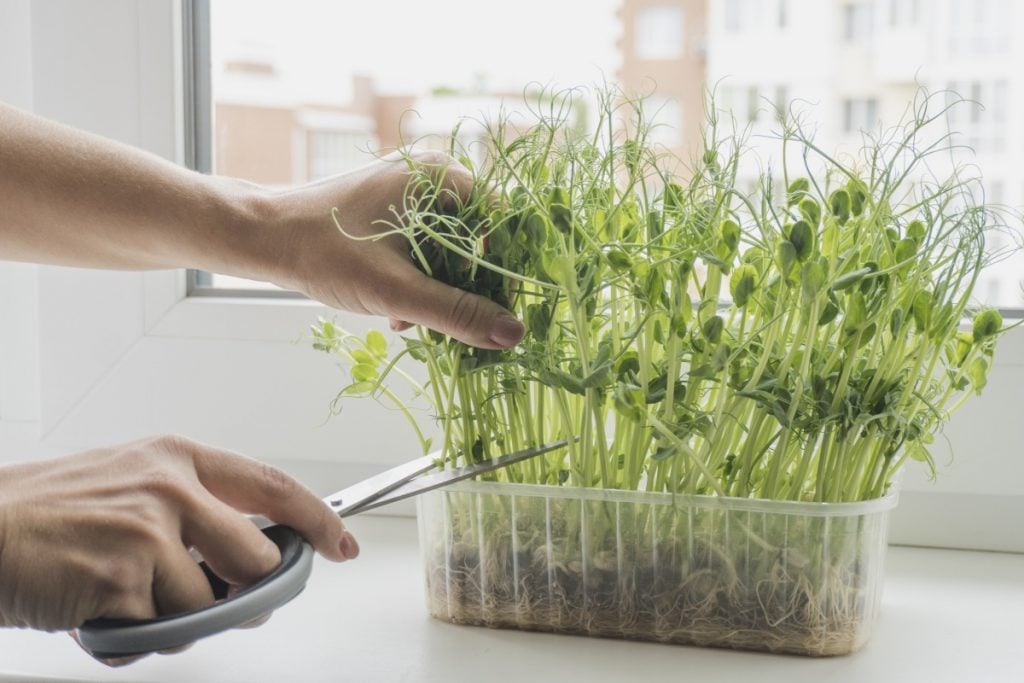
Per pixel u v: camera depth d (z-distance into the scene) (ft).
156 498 1.50
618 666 1.70
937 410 1.80
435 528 1.90
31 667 1.71
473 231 1.63
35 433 2.72
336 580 2.16
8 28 2.66
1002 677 1.68
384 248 1.70
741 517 1.70
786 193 1.75
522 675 1.68
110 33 2.52
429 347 1.83
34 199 1.81
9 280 2.69
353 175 1.82
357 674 1.69
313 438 2.51
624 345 1.79
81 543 1.42
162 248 1.84
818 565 1.70
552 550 1.80
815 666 1.71
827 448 1.71
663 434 1.67
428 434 2.46
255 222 1.75
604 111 1.94
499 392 1.80
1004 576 2.20
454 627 1.89
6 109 1.88
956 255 1.68
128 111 2.54
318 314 2.49
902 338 1.67
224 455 1.66
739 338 1.69
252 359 2.52
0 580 1.40
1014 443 2.26
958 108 2.48
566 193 1.69
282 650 1.79
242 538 1.51
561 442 1.78
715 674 1.67
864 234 1.64
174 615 1.40
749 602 1.73
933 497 2.35
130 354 2.56
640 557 1.76
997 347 2.25
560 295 1.75
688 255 1.59
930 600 2.06
